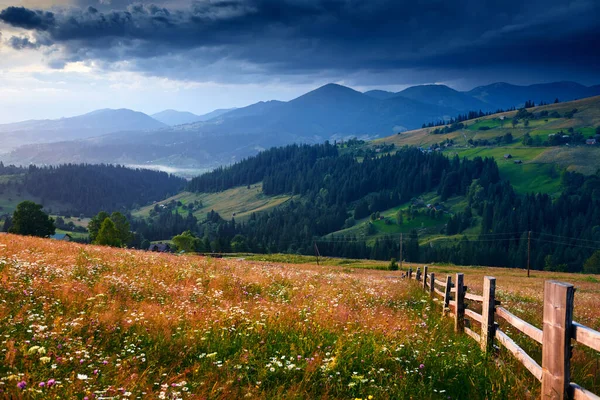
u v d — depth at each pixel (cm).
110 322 792
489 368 669
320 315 952
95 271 1373
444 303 1198
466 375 650
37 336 645
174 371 632
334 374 629
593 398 417
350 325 888
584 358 753
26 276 1123
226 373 616
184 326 818
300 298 1250
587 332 429
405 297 1519
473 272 9338
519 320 635
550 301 497
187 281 1391
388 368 671
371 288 1644
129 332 761
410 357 715
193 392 548
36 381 515
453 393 604
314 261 10988
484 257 18800
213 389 543
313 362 655
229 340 750
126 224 13262
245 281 1506
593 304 2198
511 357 702
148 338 733
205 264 2027
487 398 575
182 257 2408
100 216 12888
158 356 670
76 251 1886
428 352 744
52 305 866
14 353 564
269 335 789
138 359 644
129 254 2123
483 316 804
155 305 994
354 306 1240
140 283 1243
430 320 1102
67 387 508
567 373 471
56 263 1388
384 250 19575
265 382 610
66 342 655
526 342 857
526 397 553
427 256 19638
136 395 518
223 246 17562
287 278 1773
